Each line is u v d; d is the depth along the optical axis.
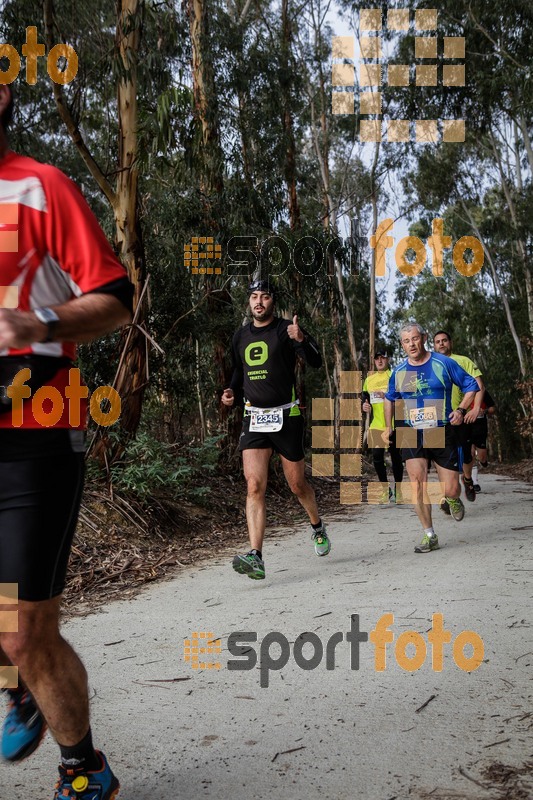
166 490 8.41
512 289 34.97
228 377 11.44
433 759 2.44
